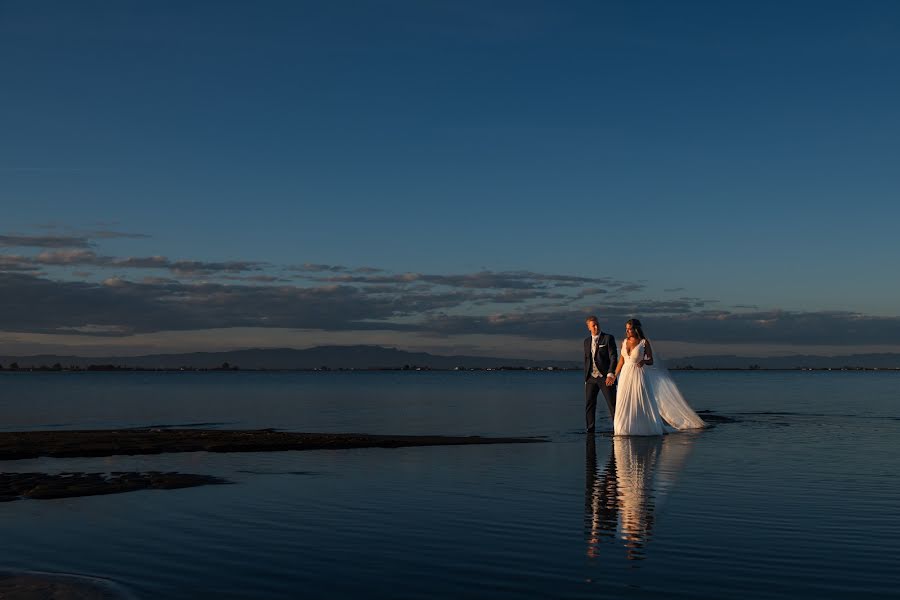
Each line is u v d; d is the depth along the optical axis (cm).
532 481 930
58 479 939
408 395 4406
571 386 6825
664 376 1758
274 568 533
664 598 462
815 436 1534
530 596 466
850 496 817
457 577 509
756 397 3703
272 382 9581
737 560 550
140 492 852
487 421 2092
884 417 2123
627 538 623
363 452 1255
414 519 702
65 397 4212
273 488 878
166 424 2069
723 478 949
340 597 466
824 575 511
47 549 589
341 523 683
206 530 656
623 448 1308
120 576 511
